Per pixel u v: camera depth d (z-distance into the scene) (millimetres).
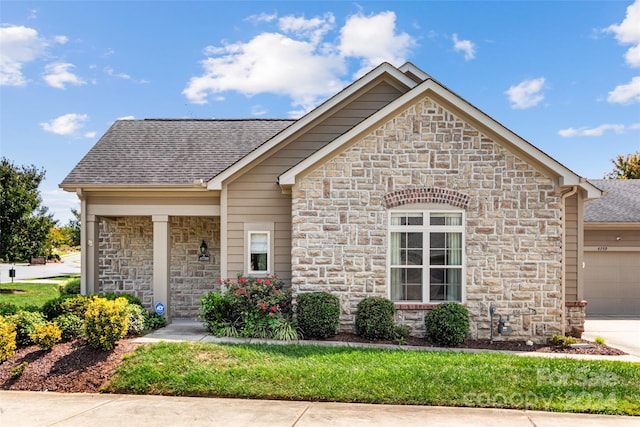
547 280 11375
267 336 10898
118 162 13953
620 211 17922
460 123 11523
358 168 11523
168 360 8398
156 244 13312
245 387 7387
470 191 11461
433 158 11500
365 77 13133
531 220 11430
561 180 11297
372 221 11477
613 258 17859
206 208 13352
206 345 9250
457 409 6812
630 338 12836
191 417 6402
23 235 24000
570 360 9234
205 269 15164
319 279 11430
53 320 10008
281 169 13055
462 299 11391
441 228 11477
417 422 6250
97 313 8844
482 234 11414
